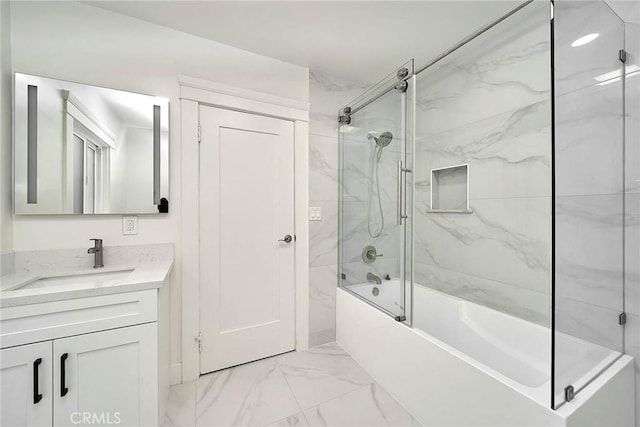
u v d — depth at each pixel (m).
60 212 1.47
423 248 2.36
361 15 1.63
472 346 1.78
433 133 2.25
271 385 1.76
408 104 1.75
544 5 1.50
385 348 1.74
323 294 2.28
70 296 1.12
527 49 1.60
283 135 2.14
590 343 1.13
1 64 1.34
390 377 1.68
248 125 2.01
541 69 1.54
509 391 1.06
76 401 1.14
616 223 1.25
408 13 1.60
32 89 1.43
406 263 1.67
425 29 1.75
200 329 1.85
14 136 1.39
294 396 1.66
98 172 1.57
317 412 1.53
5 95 1.37
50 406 1.09
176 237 1.77
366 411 1.54
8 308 1.04
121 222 1.64
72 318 1.13
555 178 1.04
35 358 1.07
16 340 1.04
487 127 1.84
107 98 1.59
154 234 1.72
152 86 1.71
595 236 1.17
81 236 1.54
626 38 1.25
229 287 1.96
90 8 1.56
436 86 2.22
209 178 1.88
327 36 1.83
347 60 2.11
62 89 1.49
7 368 1.03
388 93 1.90
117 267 1.56
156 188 1.70
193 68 1.82
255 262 2.05
